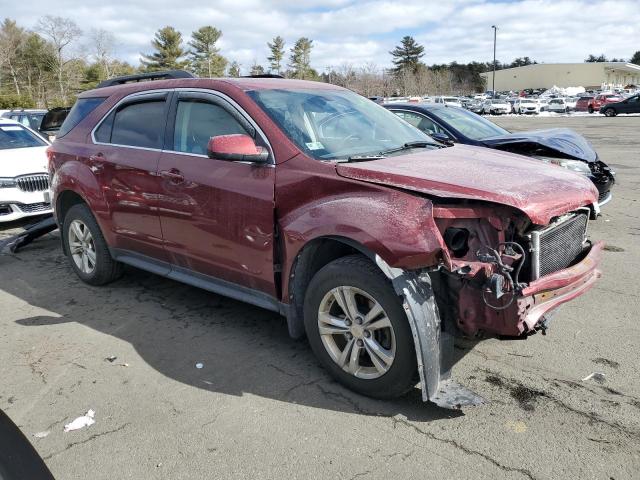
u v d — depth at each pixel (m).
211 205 3.78
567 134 7.34
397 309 2.91
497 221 2.86
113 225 4.73
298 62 74.19
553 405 3.11
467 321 2.96
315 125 3.77
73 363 3.76
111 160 4.61
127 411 3.16
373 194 3.04
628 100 37.78
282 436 2.89
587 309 4.45
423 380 2.85
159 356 3.83
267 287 3.63
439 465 2.64
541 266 3.03
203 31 68.56
